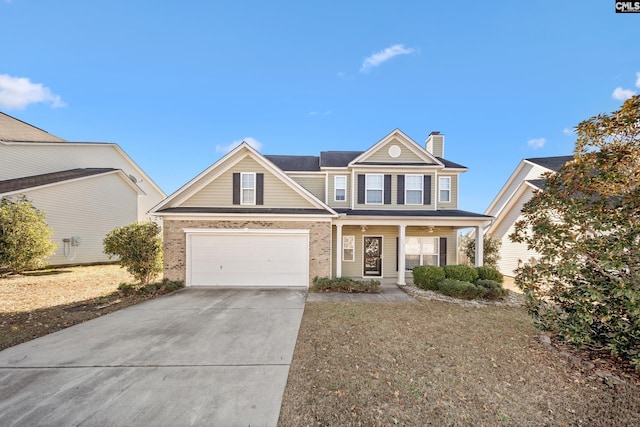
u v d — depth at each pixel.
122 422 3.10
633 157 4.27
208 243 11.16
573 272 4.61
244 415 3.19
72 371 4.23
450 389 3.69
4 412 3.26
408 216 11.83
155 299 8.98
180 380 3.96
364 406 3.33
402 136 14.26
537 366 4.34
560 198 4.85
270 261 11.22
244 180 12.07
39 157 17.69
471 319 6.91
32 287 10.41
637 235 3.96
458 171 14.45
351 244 14.15
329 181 14.66
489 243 14.78
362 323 6.53
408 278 13.86
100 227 18.38
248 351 4.95
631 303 3.91
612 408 3.27
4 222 11.39
